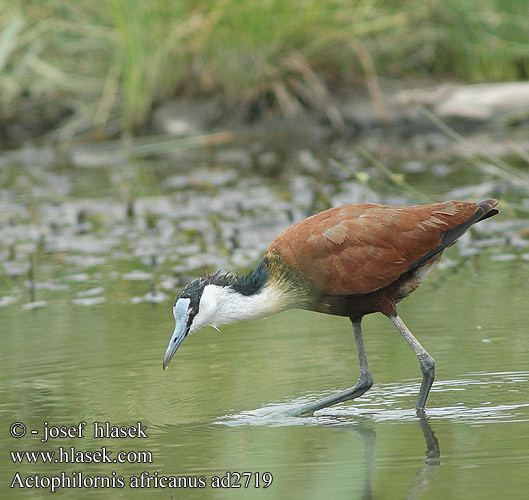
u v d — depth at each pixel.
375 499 6.57
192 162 19.97
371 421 8.21
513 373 9.06
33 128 22.05
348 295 8.91
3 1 20.59
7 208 16.69
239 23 20.34
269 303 8.92
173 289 12.42
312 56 21.09
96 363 9.80
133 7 20.16
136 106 20.86
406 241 8.87
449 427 7.93
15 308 11.96
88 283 12.85
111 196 17.11
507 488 6.61
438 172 17.30
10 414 8.51
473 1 20.70
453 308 11.14
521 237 13.99
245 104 21.12
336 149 19.83
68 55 21.53
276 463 7.33
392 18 20.23
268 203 15.88
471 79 21.86
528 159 15.48
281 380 9.19
